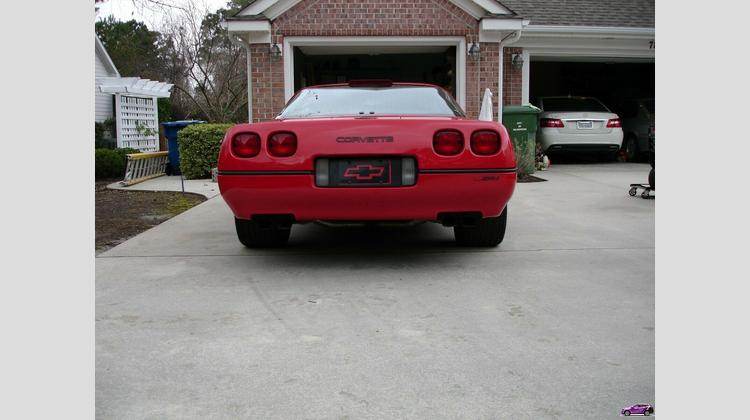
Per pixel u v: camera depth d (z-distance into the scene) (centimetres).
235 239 537
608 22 1261
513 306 341
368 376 251
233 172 399
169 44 2141
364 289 376
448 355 272
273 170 394
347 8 1053
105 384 246
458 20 1070
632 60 1364
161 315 329
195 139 1075
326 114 457
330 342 288
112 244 523
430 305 343
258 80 1062
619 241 513
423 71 1454
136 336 298
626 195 806
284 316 326
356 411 223
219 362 267
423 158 391
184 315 329
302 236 552
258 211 405
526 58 1248
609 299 354
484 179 395
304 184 393
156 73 2306
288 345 285
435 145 393
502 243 508
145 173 1109
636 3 1338
